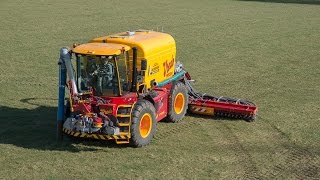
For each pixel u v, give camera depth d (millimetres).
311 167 12867
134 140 13578
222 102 16656
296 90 20453
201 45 30328
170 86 15836
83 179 11797
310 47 30406
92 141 14188
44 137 14531
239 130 15516
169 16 43125
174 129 15469
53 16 40844
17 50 27297
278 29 37500
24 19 38656
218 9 49531
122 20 39875
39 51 27188
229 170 12547
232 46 30250
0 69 23000
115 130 13297
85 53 13562
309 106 18125
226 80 22078
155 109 14461
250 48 29703
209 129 15578
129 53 14164
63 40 30672
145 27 36625
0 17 39375
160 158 13148
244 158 13328
